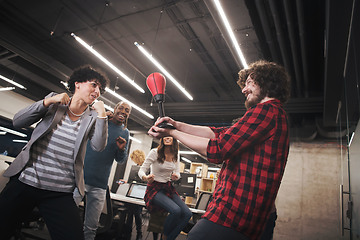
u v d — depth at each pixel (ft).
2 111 25.45
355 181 9.39
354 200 9.51
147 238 11.12
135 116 28.19
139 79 25.12
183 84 24.73
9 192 3.82
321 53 17.28
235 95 24.91
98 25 18.30
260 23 15.10
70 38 20.08
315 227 22.43
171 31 17.87
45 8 17.43
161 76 3.34
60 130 4.33
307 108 21.76
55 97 4.06
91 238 6.75
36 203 4.01
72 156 4.34
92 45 20.62
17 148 33.68
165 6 15.58
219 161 2.63
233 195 2.59
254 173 2.61
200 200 10.67
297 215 23.32
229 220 2.48
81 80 4.69
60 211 3.99
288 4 12.29
